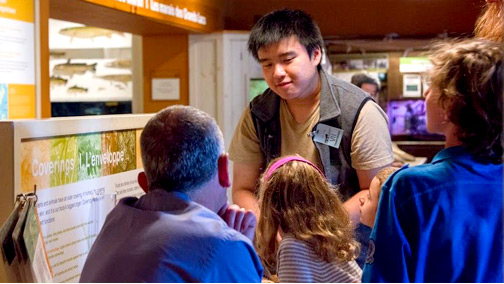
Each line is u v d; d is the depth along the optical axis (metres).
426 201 1.22
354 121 2.24
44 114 2.86
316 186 1.79
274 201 1.80
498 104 1.18
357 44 5.56
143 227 1.31
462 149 1.24
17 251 1.23
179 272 1.25
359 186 2.34
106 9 3.54
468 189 1.21
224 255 1.26
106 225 1.41
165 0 4.16
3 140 1.34
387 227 1.24
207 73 5.22
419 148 5.60
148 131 1.38
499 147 1.22
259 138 2.43
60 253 1.52
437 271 1.22
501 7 1.61
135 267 1.27
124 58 6.07
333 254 1.71
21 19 2.72
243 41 5.17
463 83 1.19
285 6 5.53
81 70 6.11
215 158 1.38
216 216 1.34
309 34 2.23
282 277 1.70
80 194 1.60
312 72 2.25
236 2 5.55
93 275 1.33
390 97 5.59
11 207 1.34
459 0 5.41
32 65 2.80
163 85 5.30
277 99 2.38
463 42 1.28
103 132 1.70
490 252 1.21
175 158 1.33
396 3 5.50
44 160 1.45
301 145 2.34
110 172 1.74
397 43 5.53
